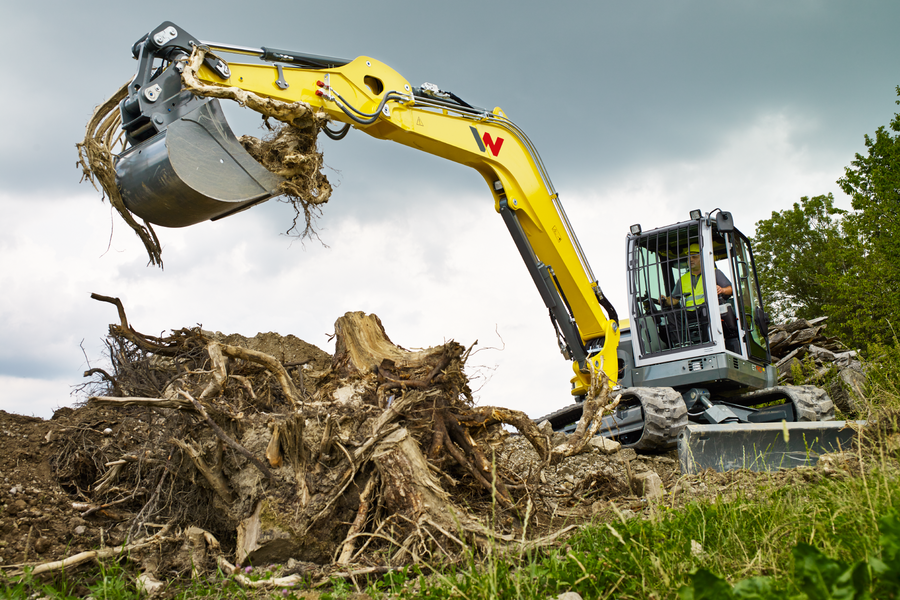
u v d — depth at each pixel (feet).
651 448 26.86
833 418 28.73
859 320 57.41
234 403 15.72
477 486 15.88
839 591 6.37
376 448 13.91
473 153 24.67
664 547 9.82
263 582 11.66
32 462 15.48
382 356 18.31
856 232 71.36
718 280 30.45
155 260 17.74
